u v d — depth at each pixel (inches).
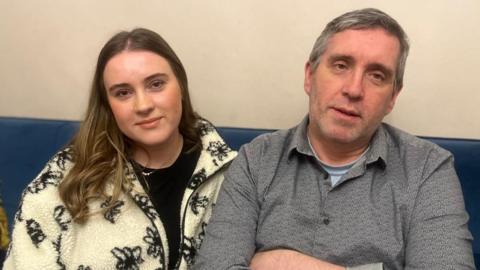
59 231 44.7
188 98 51.6
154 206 47.8
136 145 49.8
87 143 47.7
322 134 45.5
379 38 42.3
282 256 42.6
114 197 45.6
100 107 48.5
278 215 45.7
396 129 49.1
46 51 68.6
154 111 45.2
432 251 39.1
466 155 54.2
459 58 56.6
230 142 60.0
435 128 59.6
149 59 45.1
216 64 63.6
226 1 60.9
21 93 71.6
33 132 63.8
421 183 43.1
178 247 48.2
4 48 70.0
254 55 62.0
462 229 40.1
